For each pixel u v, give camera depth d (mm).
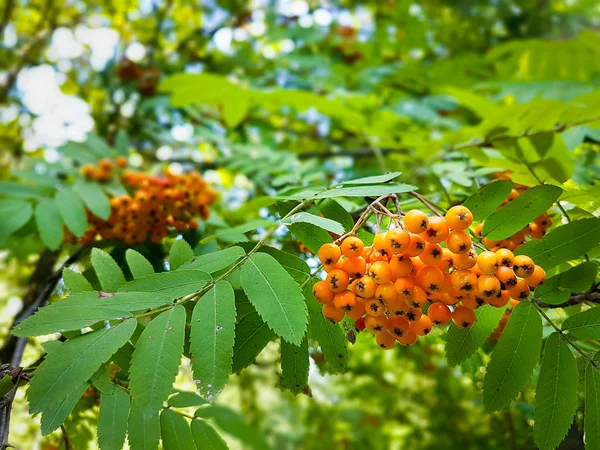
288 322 1413
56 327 1360
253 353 1678
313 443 6215
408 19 5977
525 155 2363
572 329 1613
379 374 5078
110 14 6320
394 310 1469
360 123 4352
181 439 1507
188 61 6391
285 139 6137
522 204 1740
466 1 6113
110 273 1733
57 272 2836
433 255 1417
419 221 1367
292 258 1762
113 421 1454
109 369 1662
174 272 1570
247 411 5520
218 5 6602
